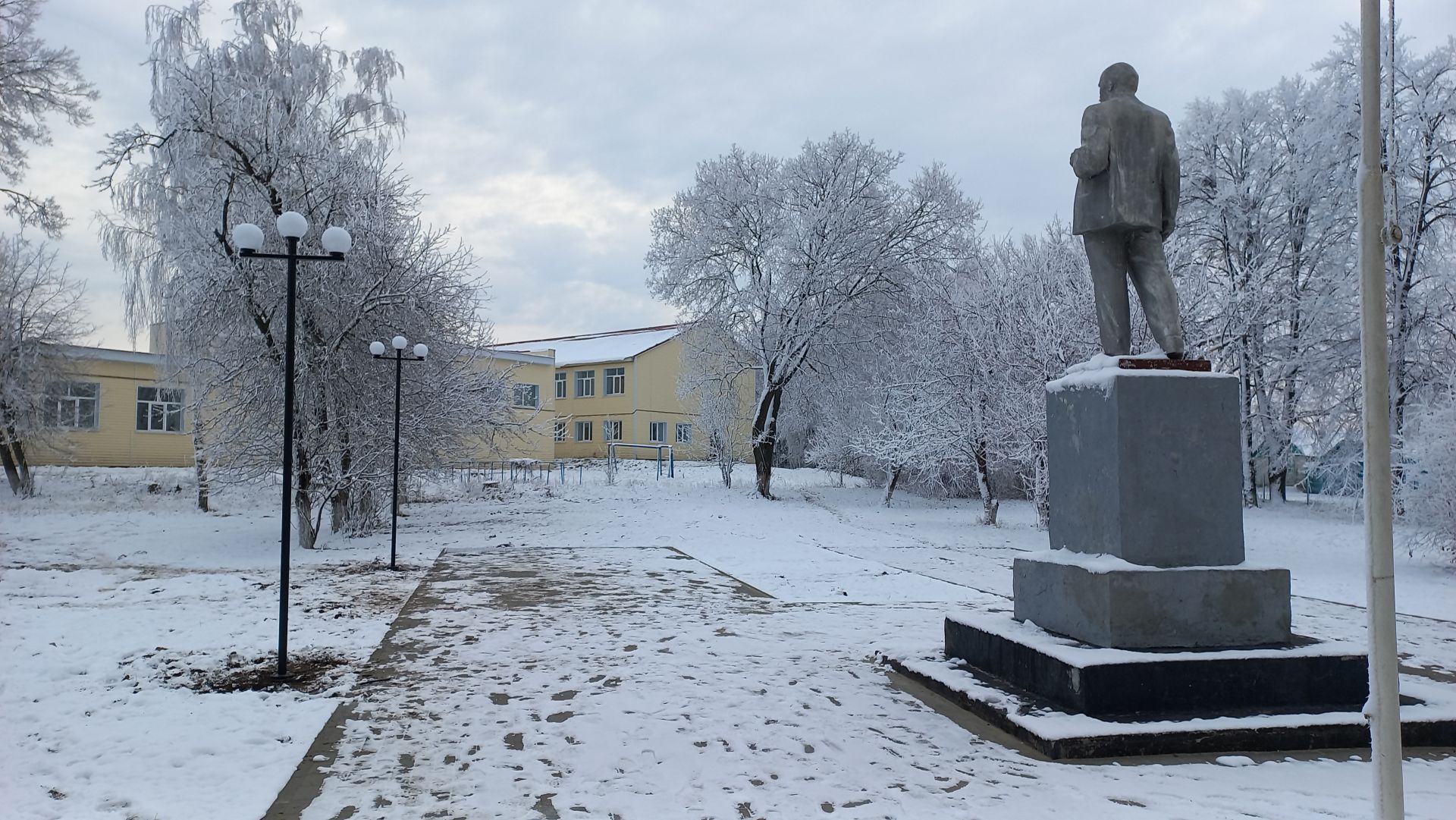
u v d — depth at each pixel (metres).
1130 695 5.50
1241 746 5.22
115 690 6.55
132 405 34.62
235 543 17.47
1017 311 23.12
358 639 8.46
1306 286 27.08
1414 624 10.48
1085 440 6.48
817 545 19.16
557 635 8.73
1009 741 5.41
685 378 33.22
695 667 7.39
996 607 11.06
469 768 4.87
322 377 17.00
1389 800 3.35
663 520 23.27
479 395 21.02
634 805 4.34
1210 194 29.20
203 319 16.58
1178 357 6.57
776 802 4.39
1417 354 22.62
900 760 5.05
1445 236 22.95
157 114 16.81
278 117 17.02
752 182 31.00
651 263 32.31
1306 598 12.75
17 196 24.66
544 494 29.94
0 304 25.77
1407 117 23.09
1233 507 6.21
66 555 15.71
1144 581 5.88
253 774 4.75
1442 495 14.70
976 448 24.47
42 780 4.68
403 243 18.47
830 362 31.02
